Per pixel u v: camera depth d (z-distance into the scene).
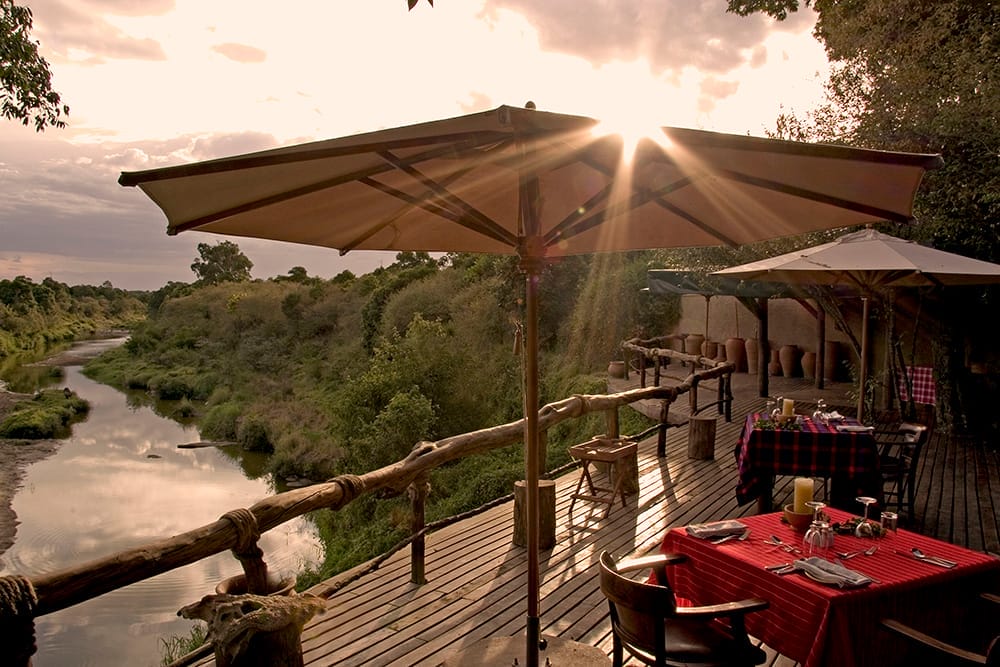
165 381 39.22
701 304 19.20
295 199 2.27
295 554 13.81
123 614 11.41
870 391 9.62
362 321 30.66
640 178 2.11
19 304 77.94
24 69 6.68
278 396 29.22
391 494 4.05
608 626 3.90
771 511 5.82
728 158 1.78
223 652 2.37
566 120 1.61
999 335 10.61
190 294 56.31
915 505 6.45
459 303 24.56
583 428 15.19
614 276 20.59
